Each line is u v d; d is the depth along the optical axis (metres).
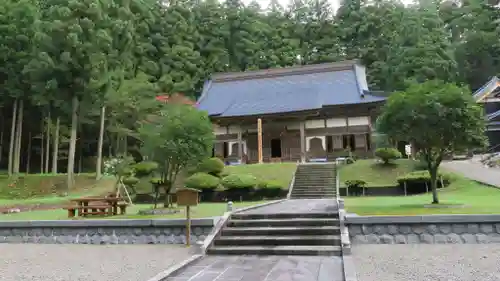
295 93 35.31
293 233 9.96
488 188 19.34
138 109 33.81
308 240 9.39
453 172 23.44
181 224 10.84
